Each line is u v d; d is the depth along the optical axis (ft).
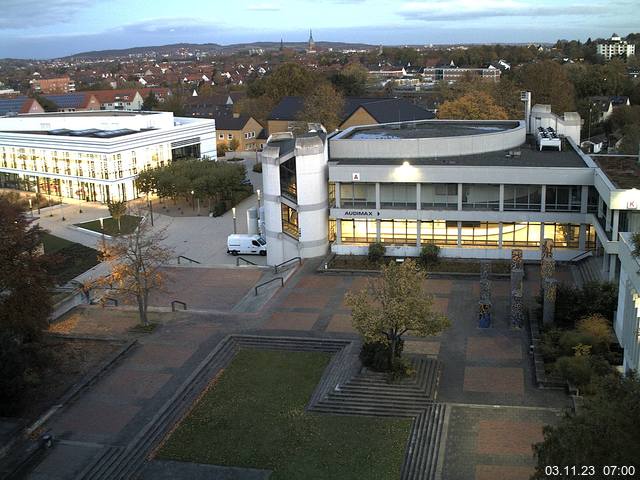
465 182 207.51
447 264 207.62
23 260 152.35
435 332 135.74
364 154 231.91
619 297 137.28
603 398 82.17
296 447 120.16
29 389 139.23
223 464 116.26
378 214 215.92
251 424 127.75
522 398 130.72
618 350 143.43
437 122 284.82
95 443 122.42
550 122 268.00
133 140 339.77
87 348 159.94
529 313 168.66
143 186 317.63
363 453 117.50
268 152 214.07
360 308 136.87
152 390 140.46
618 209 165.78
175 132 366.43
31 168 367.86
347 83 611.47
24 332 147.43
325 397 134.00
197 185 298.76
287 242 220.64
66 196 356.18
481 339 156.56
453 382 137.80
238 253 238.68
